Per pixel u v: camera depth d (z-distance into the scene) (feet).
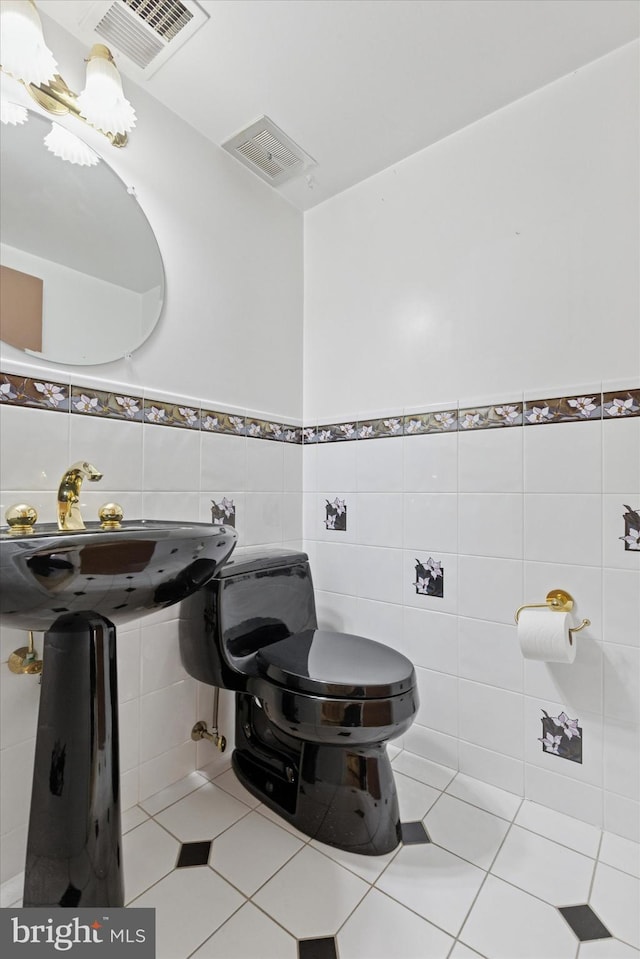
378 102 4.90
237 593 4.53
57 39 4.05
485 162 5.08
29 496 3.80
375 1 3.90
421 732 5.33
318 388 6.43
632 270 4.25
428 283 5.46
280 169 5.83
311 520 6.41
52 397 3.96
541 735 4.57
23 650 3.63
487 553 4.93
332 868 3.71
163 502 4.77
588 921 3.28
